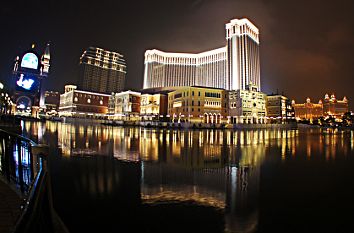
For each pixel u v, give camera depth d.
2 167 7.92
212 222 6.24
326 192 8.99
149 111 106.00
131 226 5.94
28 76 38.84
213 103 98.00
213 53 183.75
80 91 123.12
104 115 129.12
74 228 5.76
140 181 10.23
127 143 25.83
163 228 5.87
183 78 196.88
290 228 5.94
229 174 11.97
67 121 103.06
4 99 50.09
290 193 8.83
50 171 11.70
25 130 39.12
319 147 27.09
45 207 3.81
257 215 6.75
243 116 99.62
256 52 163.00
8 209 5.01
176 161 15.45
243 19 152.38
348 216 6.73
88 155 16.89
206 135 44.47
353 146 29.08
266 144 29.62
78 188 9.03
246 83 146.38
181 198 8.16
